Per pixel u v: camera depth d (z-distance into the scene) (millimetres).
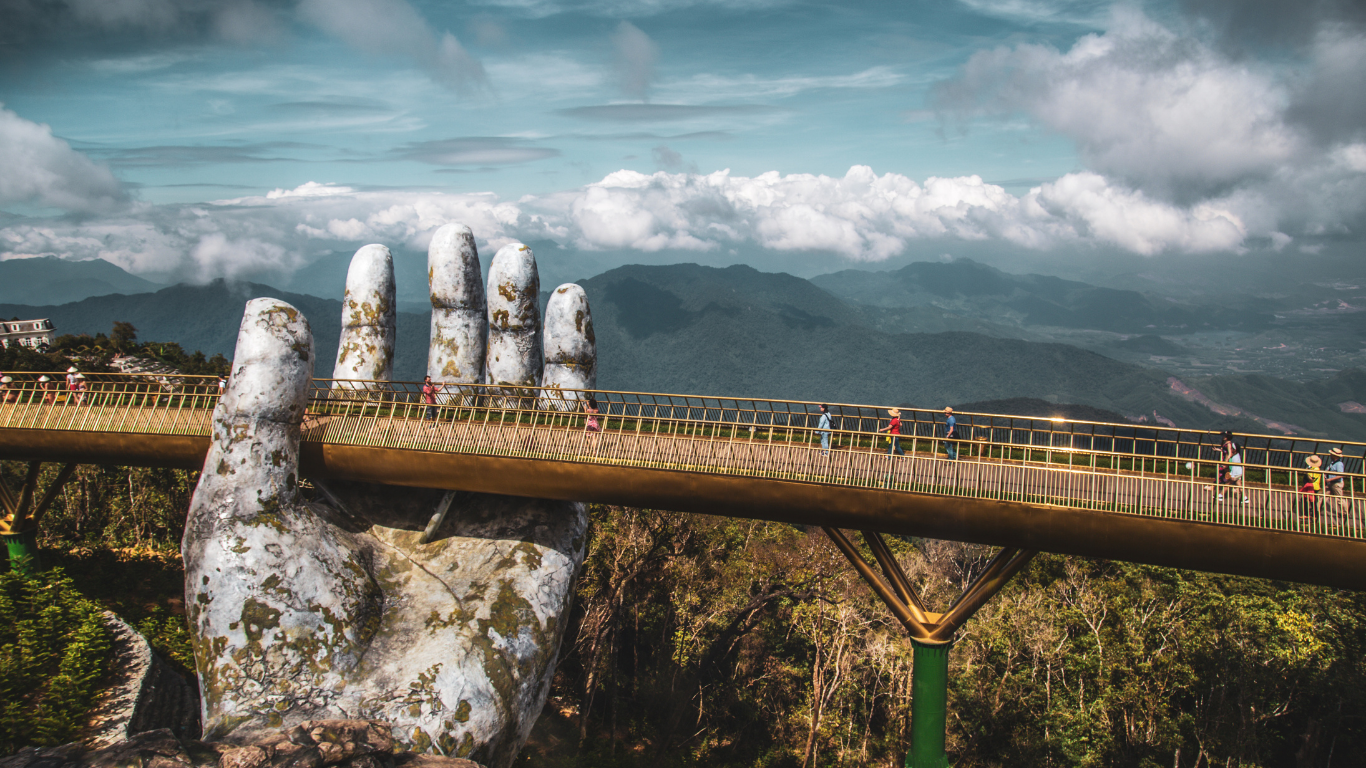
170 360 92750
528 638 25375
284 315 25328
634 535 41688
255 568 23188
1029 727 44250
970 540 23234
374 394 31734
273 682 22219
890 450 24641
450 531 28609
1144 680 43438
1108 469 22656
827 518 23984
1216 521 20641
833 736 48156
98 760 17219
